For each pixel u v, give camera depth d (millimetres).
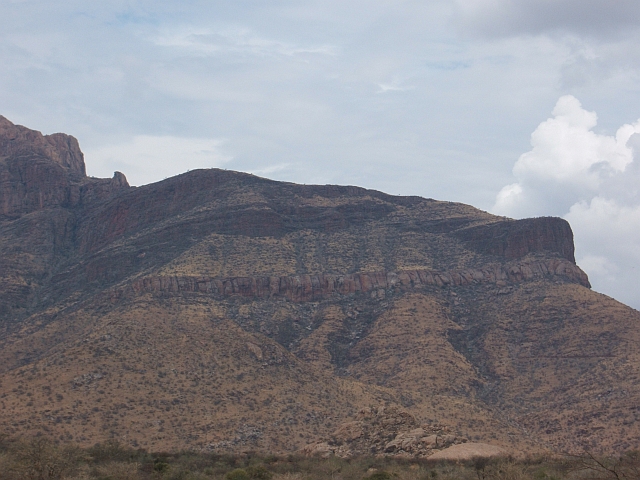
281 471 110188
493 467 100375
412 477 98000
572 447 172750
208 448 144875
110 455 121312
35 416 146625
